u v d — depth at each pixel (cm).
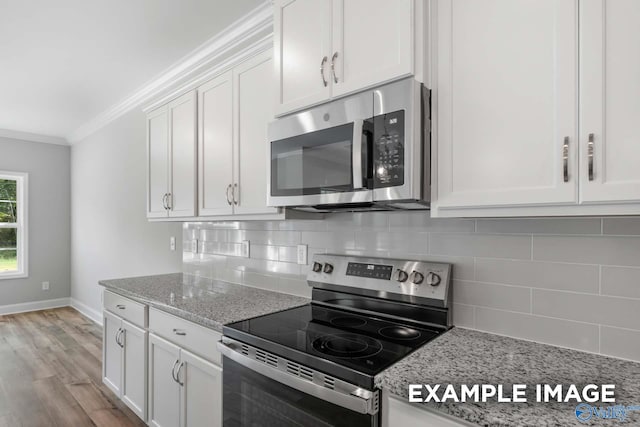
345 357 114
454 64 114
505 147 104
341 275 176
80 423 234
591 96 90
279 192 160
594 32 90
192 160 228
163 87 317
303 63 152
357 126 126
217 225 262
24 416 241
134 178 370
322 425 113
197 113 226
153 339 202
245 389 140
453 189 114
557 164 95
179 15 218
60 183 534
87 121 446
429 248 154
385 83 126
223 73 206
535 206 100
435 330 142
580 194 92
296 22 156
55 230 529
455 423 88
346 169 133
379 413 102
